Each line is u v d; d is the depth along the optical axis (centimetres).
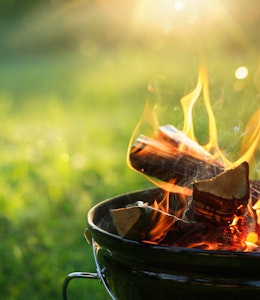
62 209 418
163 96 649
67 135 626
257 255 146
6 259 338
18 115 747
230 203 172
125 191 434
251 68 535
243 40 794
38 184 464
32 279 319
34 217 400
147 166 197
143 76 879
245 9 791
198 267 152
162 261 155
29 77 1055
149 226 165
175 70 761
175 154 197
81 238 366
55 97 847
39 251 351
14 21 1492
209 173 197
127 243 159
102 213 203
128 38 1180
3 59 1330
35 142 602
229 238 175
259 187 216
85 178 480
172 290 159
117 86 862
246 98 422
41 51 1377
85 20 1348
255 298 153
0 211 405
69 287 309
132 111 718
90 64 1107
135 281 165
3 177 480
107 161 516
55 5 1430
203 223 174
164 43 938
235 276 151
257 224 185
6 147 591
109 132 627
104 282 186
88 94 852
